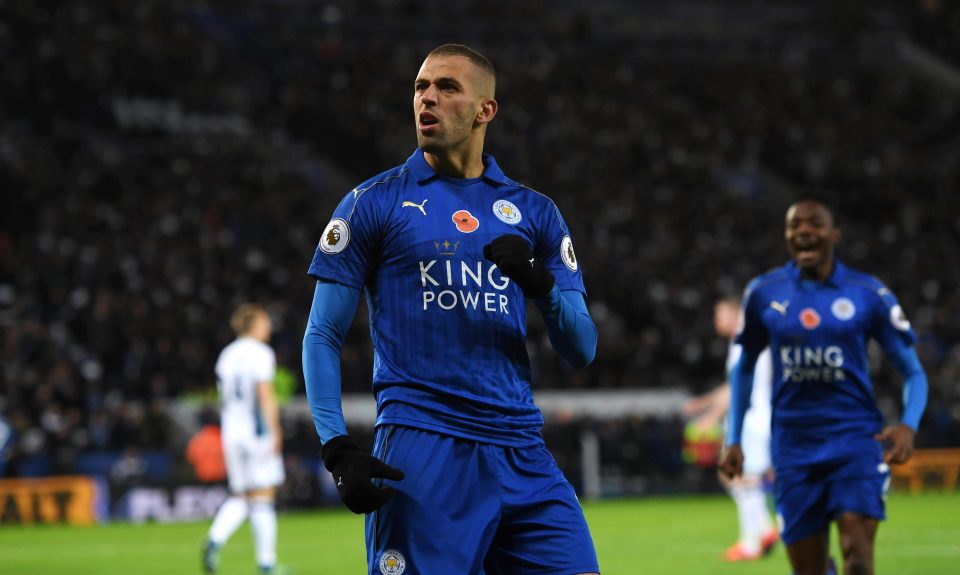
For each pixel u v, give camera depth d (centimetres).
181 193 9425
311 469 6819
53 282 8081
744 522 3903
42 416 6769
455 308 1320
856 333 2128
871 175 12094
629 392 8231
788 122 12862
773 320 2166
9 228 9094
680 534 4916
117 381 7425
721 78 13250
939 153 12650
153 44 10862
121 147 10362
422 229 1330
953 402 8469
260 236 9331
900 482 7631
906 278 10300
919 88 13975
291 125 11350
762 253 10481
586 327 1352
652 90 12706
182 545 4812
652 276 9719
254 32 12431
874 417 2139
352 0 13038
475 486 1303
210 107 11019
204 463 6253
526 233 1371
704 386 8581
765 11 14562
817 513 2141
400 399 1316
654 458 7638
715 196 11288
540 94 12188
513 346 1346
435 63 1356
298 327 8081
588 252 9600
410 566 1280
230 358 3584
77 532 5606
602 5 14188
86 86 10381
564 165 11094
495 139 11450
